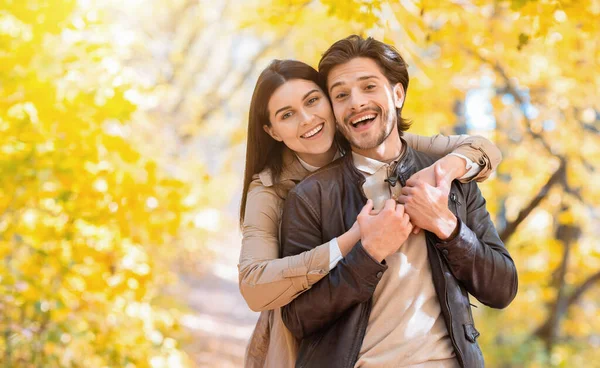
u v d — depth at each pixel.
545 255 9.87
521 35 4.68
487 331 10.77
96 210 5.21
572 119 7.81
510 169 8.64
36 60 5.21
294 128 3.10
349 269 2.70
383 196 2.94
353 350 2.76
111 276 5.64
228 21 15.95
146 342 6.10
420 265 2.85
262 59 15.73
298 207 2.93
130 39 5.89
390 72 2.99
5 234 5.35
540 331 10.62
